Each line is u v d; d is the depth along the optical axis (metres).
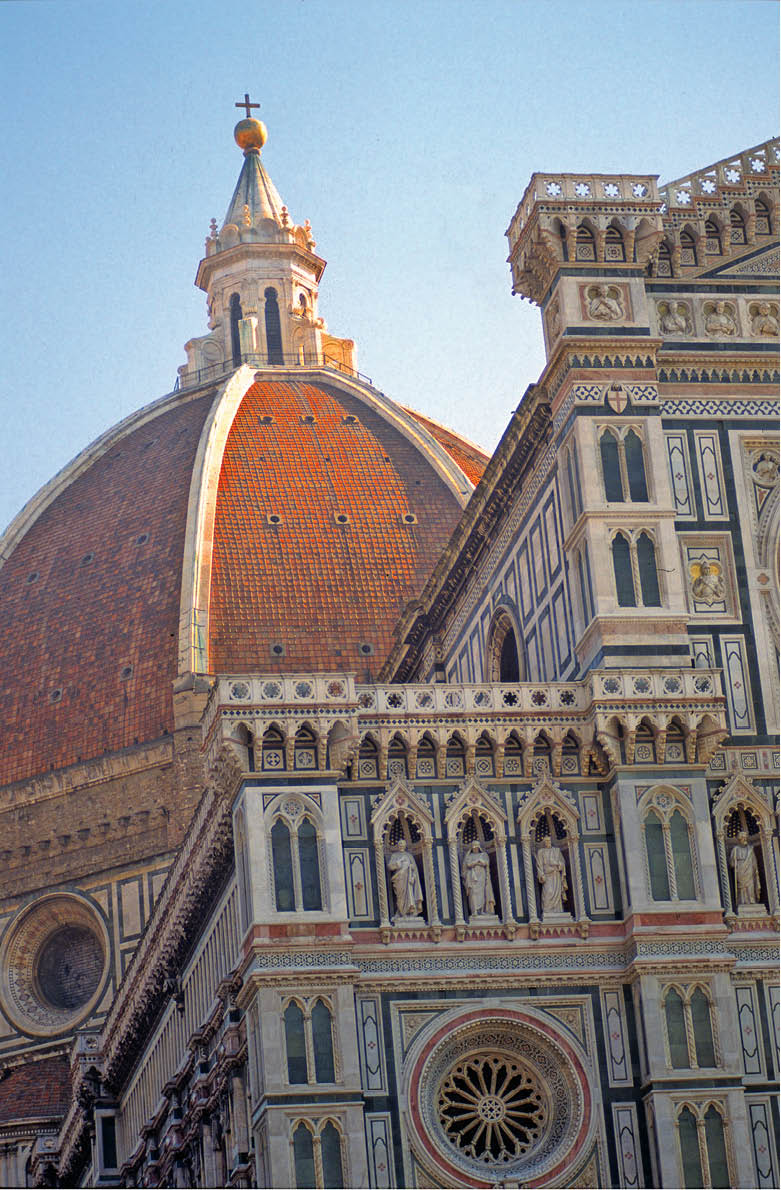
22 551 165.00
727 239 70.88
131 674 150.00
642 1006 62.12
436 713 64.50
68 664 153.62
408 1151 60.50
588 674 64.75
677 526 67.75
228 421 163.75
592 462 67.06
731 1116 61.19
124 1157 98.38
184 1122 79.06
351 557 154.25
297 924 61.06
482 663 80.06
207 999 74.88
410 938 62.47
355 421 166.75
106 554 158.62
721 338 69.81
